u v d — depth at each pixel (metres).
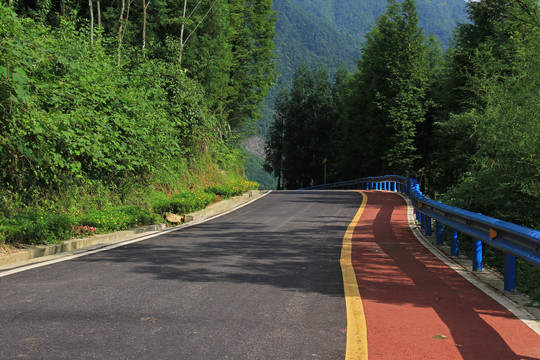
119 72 16.06
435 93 41.62
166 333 4.20
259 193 25.61
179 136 20.12
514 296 5.64
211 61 27.88
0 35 9.14
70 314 4.72
